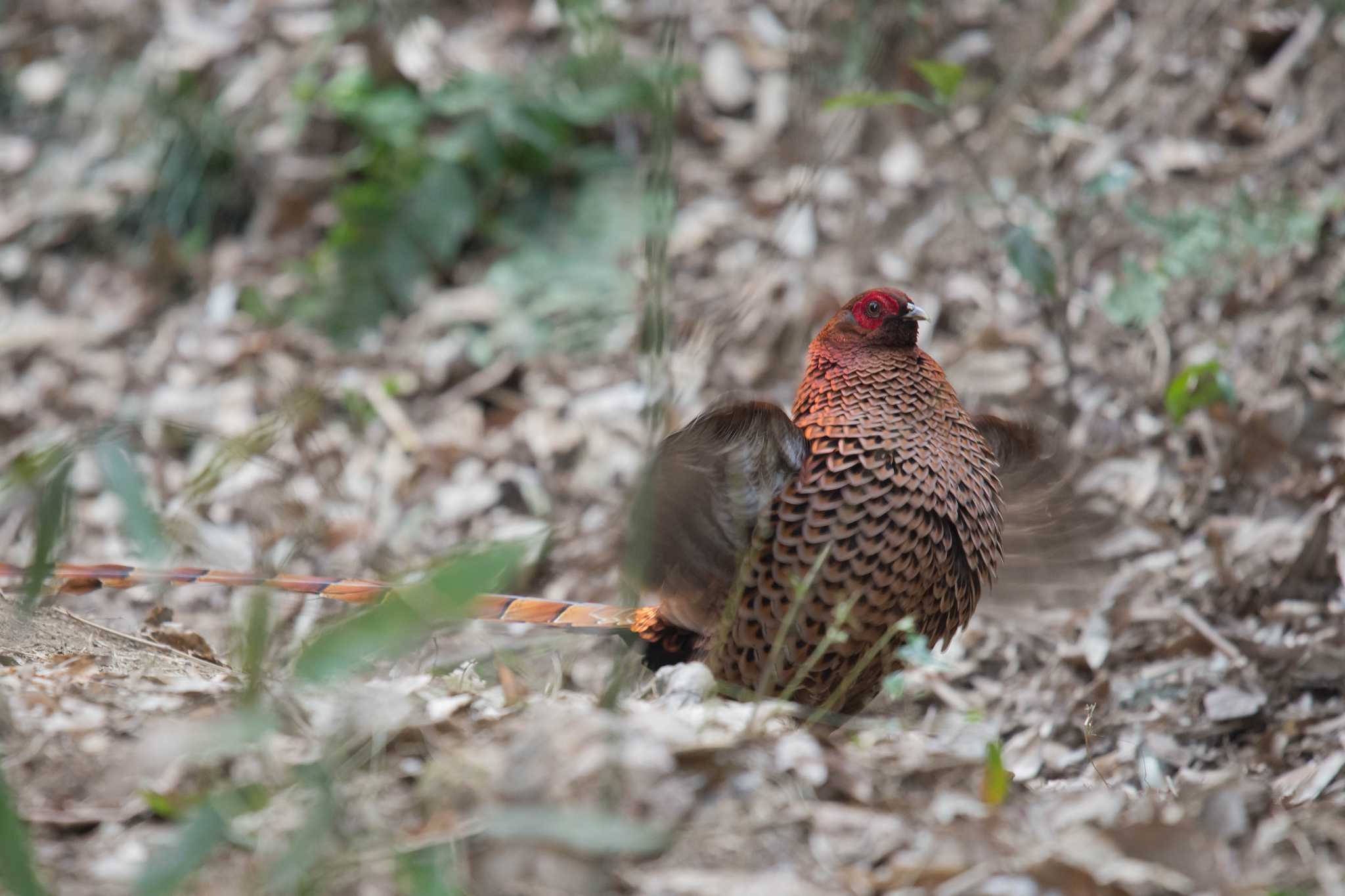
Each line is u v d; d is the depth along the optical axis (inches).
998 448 278.8
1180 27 469.4
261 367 467.5
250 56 551.5
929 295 444.8
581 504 416.5
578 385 450.9
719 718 211.2
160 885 144.4
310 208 518.6
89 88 569.6
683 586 260.8
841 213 468.8
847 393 254.8
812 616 250.1
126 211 540.1
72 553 396.8
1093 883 169.9
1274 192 415.8
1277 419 359.3
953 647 333.4
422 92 508.4
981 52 482.6
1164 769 280.8
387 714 189.2
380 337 476.4
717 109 513.0
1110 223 436.8
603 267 476.1
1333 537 324.8
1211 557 338.0
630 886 167.3
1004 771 192.7
